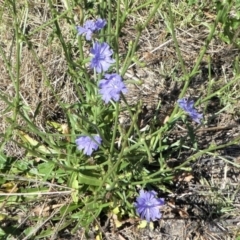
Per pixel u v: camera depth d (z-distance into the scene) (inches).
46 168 23.0
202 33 31.1
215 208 23.8
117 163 19.2
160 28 31.2
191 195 24.1
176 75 28.8
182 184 24.4
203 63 29.3
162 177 22.1
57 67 27.4
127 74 28.8
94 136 20.4
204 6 31.9
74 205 22.6
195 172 24.8
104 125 22.3
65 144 22.9
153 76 28.9
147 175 22.1
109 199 22.3
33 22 29.6
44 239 22.6
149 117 26.5
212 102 27.4
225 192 24.3
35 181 22.6
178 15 31.5
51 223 22.9
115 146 23.1
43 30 28.8
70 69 20.5
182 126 26.0
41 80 27.0
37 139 25.2
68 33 28.4
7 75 27.2
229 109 26.9
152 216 19.0
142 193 19.1
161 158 21.3
